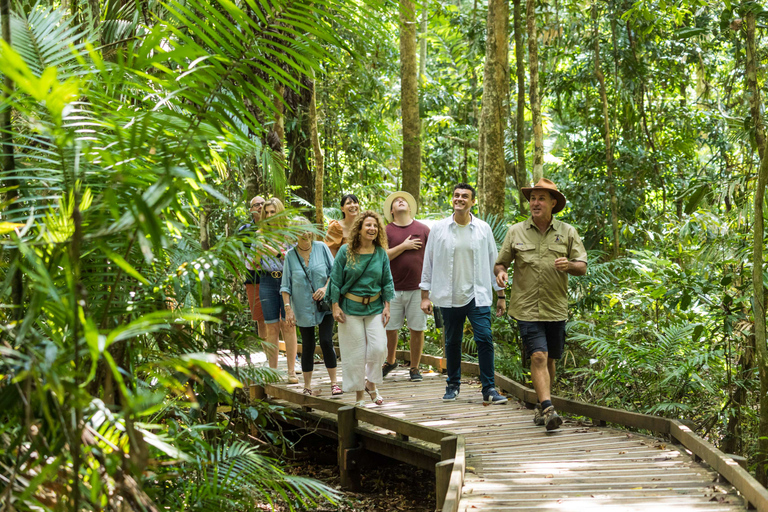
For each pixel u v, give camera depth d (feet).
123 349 7.21
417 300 23.00
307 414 20.40
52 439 6.06
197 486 9.02
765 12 17.89
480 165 33.01
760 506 10.75
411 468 20.68
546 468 14.24
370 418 17.72
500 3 31.09
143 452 5.57
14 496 5.68
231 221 13.80
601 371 21.45
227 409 13.21
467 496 12.53
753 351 19.85
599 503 12.01
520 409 19.72
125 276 7.88
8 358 5.89
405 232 22.94
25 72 4.65
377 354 19.44
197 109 7.63
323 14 8.13
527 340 17.28
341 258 18.99
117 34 10.65
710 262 20.48
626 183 36.81
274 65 7.93
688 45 36.83
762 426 16.60
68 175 7.00
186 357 5.70
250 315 22.48
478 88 51.93
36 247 6.54
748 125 18.44
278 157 15.42
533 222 17.84
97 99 7.25
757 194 16.25
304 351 20.95
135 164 7.29
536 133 28.14
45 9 8.62
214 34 7.60
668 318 22.71
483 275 19.80
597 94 40.40
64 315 6.37
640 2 27.53
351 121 41.83
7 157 7.48
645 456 15.03
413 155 40.91
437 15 40.22
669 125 39.86
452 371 20.77
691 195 19.80
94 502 5.67
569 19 39.24
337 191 41.96
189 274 9.17
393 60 45.73
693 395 20.74
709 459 13.52
